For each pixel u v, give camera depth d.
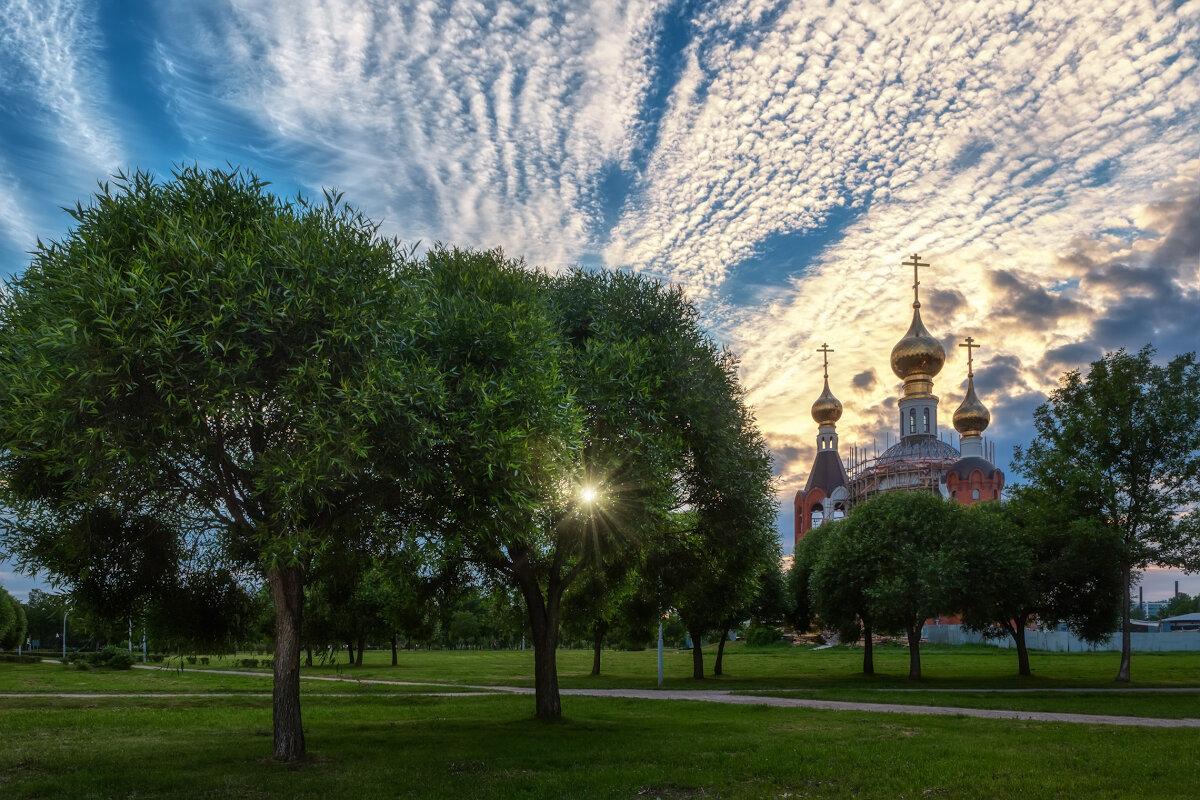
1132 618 132.38
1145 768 15.23
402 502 17.92
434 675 49.84
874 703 30.28
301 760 16.52
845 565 48.69
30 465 16.09
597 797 13.16
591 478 21.39
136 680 41.91
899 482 102.62
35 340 13.50
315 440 14.20
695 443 23.75
